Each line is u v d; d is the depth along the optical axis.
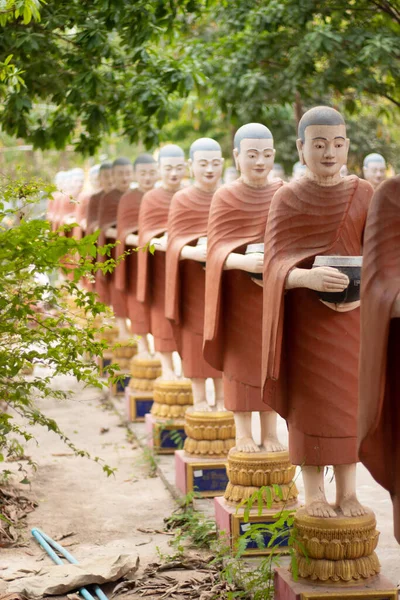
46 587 6.93
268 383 6.38
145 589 7.08
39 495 9.80
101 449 11.91
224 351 7.97
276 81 12.72
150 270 11.34
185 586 7.09
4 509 8.96
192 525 8.26
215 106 14.77
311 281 5.92
